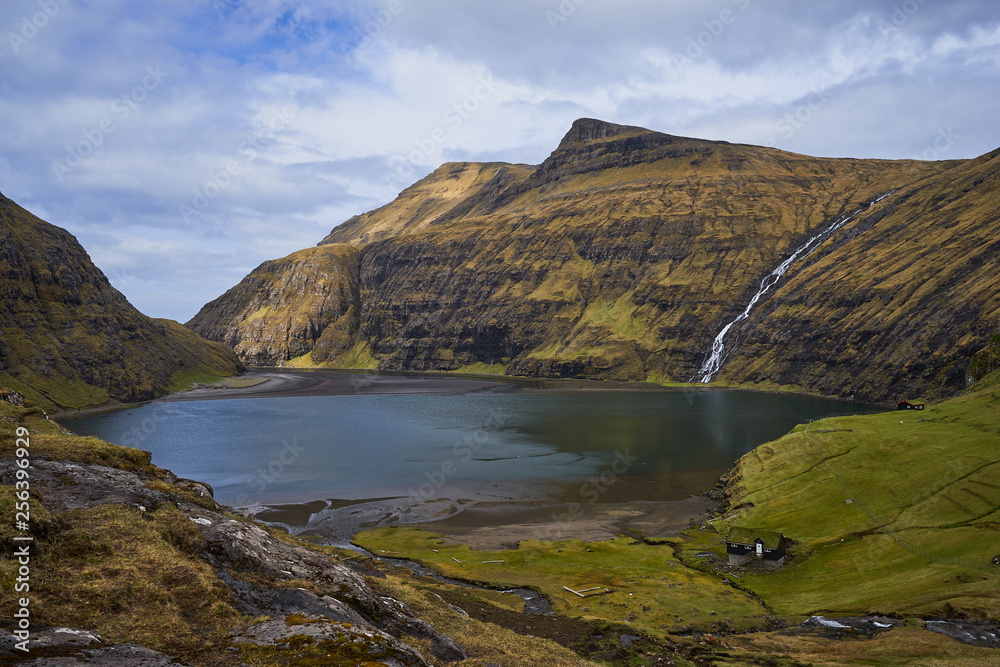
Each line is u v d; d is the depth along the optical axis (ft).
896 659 153.38
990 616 178.60
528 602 210.18
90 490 107.24
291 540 150.92
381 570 209.36
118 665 59.21
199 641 68.85
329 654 67.15
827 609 200.44
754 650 166.40
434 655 94.53
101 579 76.28
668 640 174.81
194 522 103.76
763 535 251.39
